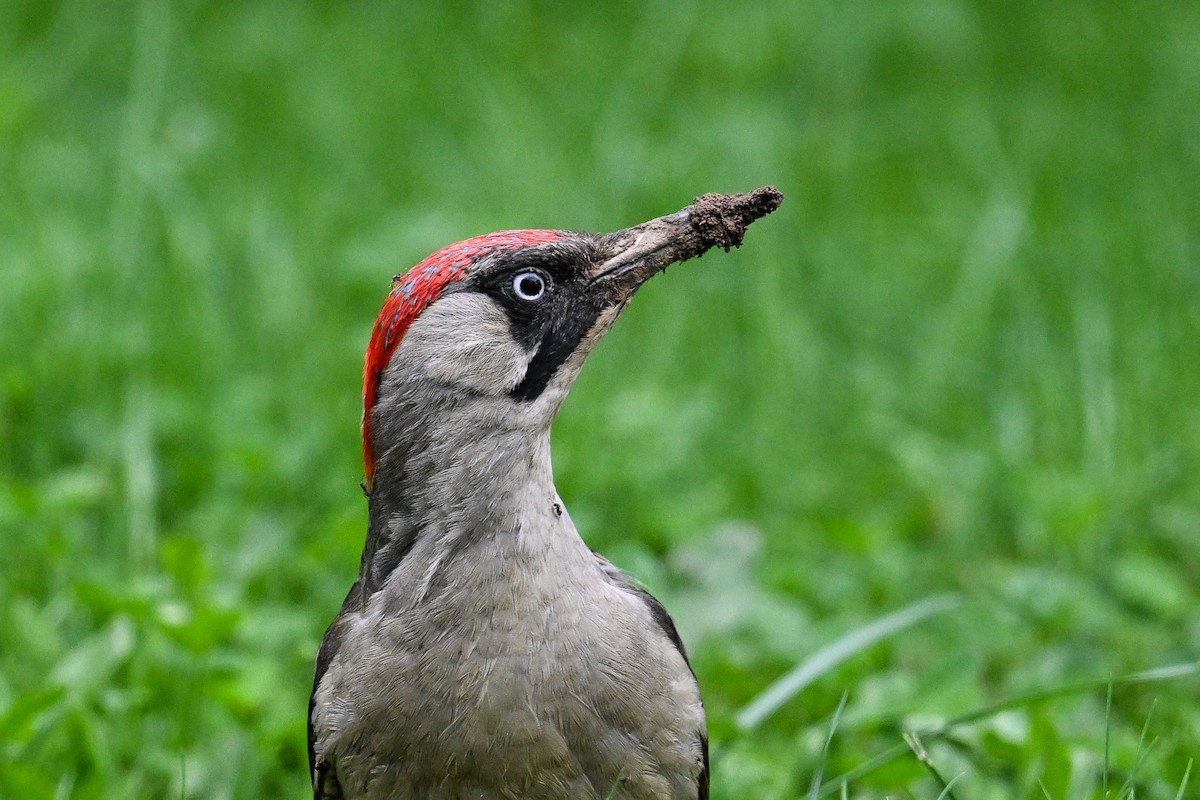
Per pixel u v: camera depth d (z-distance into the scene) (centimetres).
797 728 974
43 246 1456
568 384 716
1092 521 1151
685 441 1262
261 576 1078
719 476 1262
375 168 1731
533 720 682
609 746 689
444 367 703
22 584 1062
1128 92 1917
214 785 870
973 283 1484
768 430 1312
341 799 730
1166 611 1072
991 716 898
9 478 1212
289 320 1398
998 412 1330
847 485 1268
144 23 1744
